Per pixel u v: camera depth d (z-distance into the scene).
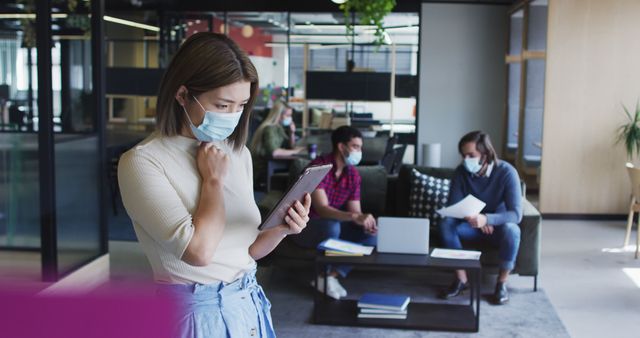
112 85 10.94
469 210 5.04
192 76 1.61
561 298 5.28
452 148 10.80
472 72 10.68
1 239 6.27
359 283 5.63
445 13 10.62
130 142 9.73
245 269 1.78
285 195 1.76
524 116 9.39
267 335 1.84
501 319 4.81
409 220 4.73
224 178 1.68
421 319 4.71
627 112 8.20
